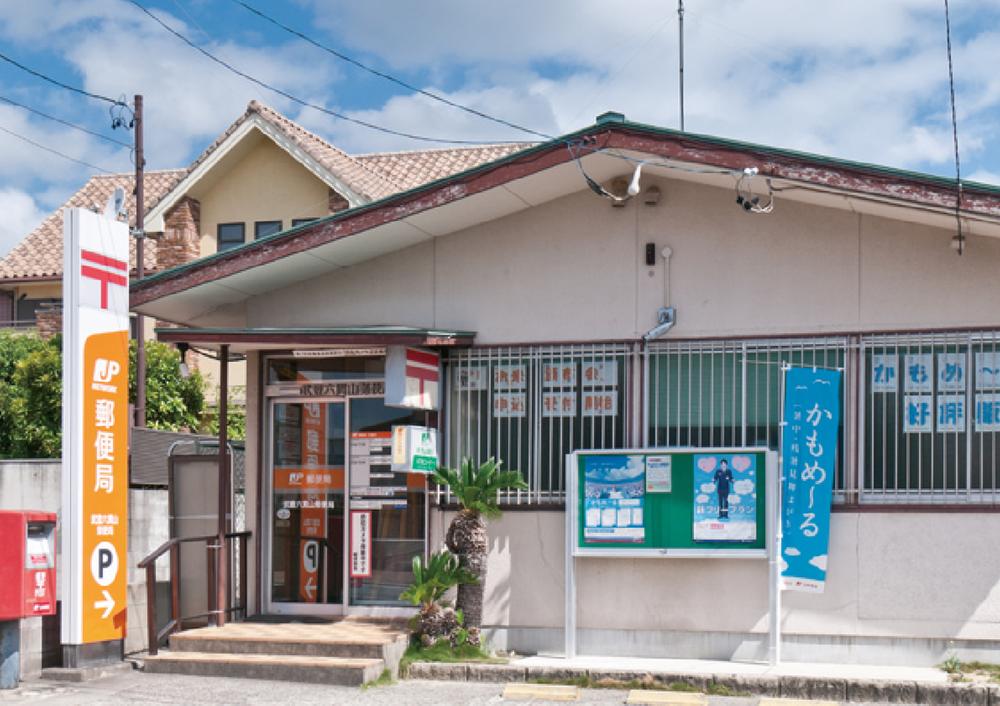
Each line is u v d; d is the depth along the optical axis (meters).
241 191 25.62
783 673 10.56
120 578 11.67
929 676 10.38
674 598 11.60
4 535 10.73
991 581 10.88
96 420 11.41
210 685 10.91
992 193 10.20
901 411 11.30
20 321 27.38
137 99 22.16
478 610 11.80
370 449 13.09
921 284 11.33
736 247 11.91
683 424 11.91
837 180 10.67
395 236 12.52
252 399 13.48
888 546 11.15
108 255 11.59
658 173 11.99
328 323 13.17
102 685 10.91
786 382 11.30
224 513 12.81
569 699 10.22
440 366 12.66
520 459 12.37
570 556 11.69
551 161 11.50
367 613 12.91
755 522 11.26
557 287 12.43
